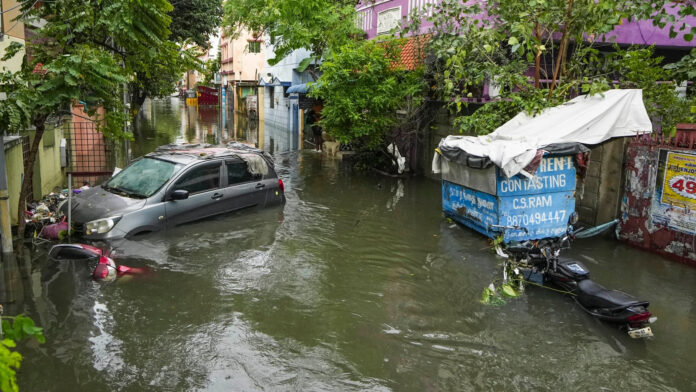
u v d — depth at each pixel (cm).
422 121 1494
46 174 1059
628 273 741
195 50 957
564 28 987
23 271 667
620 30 1230
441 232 938
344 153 1873
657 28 1255
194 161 904
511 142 830
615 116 852
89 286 629
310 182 1412
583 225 962
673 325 584
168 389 432
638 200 852
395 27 1557
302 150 2108
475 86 1330
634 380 473
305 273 715
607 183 913
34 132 950
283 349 506
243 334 532
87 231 762
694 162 755
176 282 658
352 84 1430
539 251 701
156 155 946
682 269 758
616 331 569
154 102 7225
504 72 1020
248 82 4109
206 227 889
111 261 666
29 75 680
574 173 859
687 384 468
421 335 548
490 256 809
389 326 566
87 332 521
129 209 796
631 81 988
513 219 843
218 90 5947
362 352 507
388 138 1534
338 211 1080
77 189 1035
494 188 834
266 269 721
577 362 502
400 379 462
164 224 838
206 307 592
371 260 780
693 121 881
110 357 477
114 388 431
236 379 451
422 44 1416
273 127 3238
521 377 473
